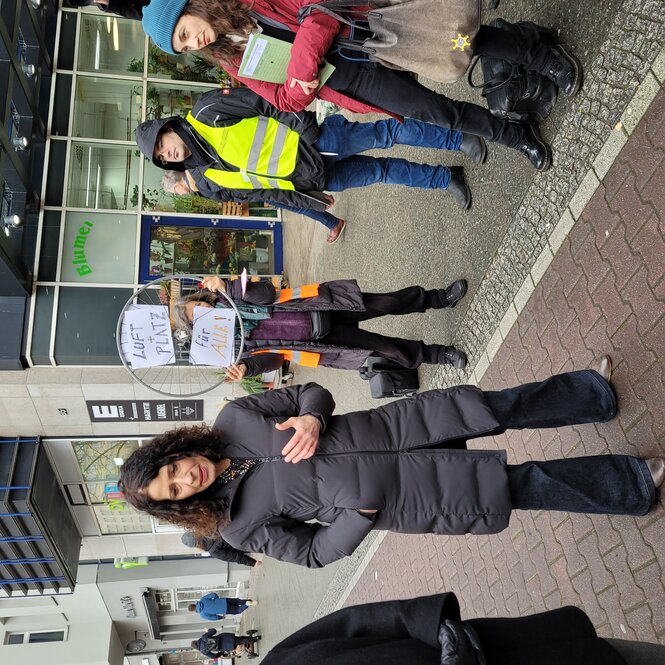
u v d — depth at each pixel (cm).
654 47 261
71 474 782
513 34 288
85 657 1599
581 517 302
